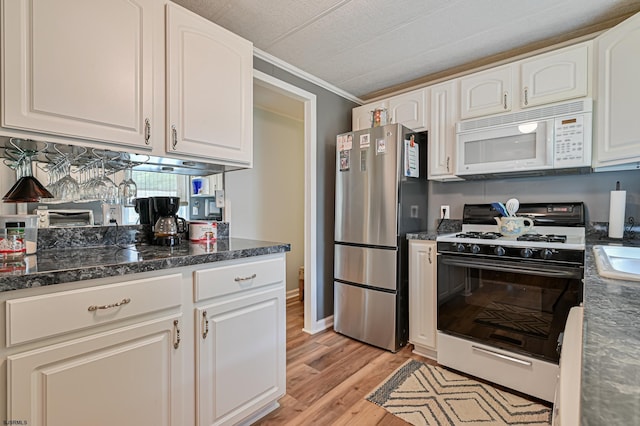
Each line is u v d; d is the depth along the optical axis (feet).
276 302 5.22
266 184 11.55
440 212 8.79
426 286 7.27
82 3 3.88
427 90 8.05
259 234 11.30
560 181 7.12
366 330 8.04
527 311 5.72
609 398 1.09
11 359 2.83
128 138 4.29
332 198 9.40
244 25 6.24
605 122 5.64
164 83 4.66
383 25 6.24
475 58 7.60
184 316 4.07
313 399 5.69
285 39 6.75
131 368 3.59
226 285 4.48
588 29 6.37
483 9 5.73
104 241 5.14
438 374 6.52
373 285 7.89
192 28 4.94
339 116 9.61
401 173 7.54
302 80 8.42
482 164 6.99
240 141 5.64
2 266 3.31
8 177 4.31
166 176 6.06
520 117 6.50
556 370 5.37
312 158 8.71
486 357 6.17
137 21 4.37
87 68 3.93
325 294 9.19
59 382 3.09
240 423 4.84
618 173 6.46
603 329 1.73
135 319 3.62
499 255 5.97
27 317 2.89
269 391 5.11
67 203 4.83
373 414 5.28
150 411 3.75
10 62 3.41
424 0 5.49
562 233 6.82
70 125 3.82
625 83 5.29
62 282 3.08
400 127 7.48
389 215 7.59
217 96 5.27
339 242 8.63
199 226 5.69
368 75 8.54
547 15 5.90
